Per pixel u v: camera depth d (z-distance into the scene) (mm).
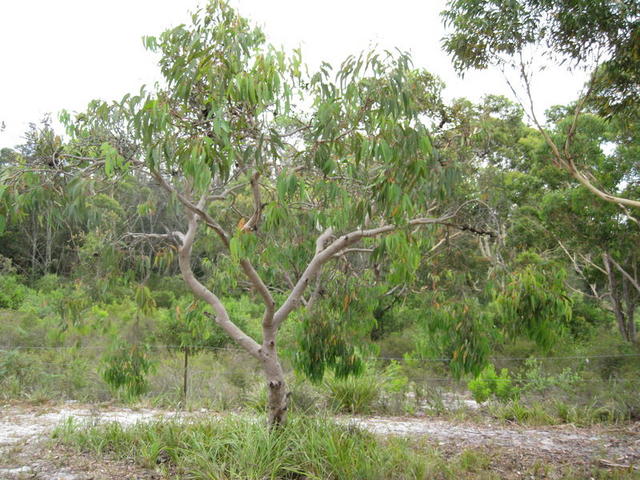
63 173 4578
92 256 6031
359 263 7219
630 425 8461
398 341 13969
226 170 3791
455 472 5703
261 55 4105
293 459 5242
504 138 11852
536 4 7473
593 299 19000
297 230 6043
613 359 11219
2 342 11828
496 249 5492
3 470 5184
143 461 5418
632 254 13406
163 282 22109
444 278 5875
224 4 4785
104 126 4664
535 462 6250
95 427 6402
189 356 11469
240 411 8406
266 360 5609
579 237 12664
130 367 5938
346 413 8734
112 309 14523
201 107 4500
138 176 5395
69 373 9680
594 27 7316
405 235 4312
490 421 8672
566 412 8914
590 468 6086
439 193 4645
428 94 6297
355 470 5016
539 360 11414
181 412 8188
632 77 7965
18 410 8102
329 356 5625
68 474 5125
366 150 3820
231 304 18531
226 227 7129
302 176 4629
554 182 13719
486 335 5414
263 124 4379
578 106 8359
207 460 5184
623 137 11828
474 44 7938
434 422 8453
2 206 4293
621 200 7930
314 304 5879
